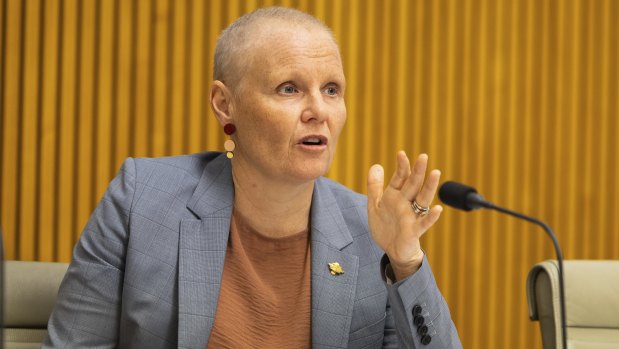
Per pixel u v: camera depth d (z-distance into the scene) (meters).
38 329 3.76
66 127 6.81
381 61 7.16
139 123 6.87
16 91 6.79
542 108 7.34
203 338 3.22
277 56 3.15
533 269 3.98
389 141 7.20
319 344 3.33
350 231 3.58
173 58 6.89
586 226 7.42
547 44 7.34
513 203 7.35
